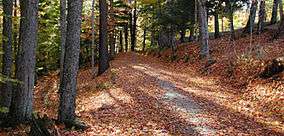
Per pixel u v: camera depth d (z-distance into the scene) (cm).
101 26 2831
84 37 4088
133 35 5922
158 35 5259
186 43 3944
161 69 2989
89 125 1241
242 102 1609
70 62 1206
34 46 1215
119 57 4500
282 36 2609
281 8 2681
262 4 3039
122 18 4600
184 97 1727
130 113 1425
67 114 1219
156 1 4162
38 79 3475
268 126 1252
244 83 1872
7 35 1655
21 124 1196
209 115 1385
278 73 1692
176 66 3209
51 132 1051
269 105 1498
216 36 3691
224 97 1731
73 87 1221
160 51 4344
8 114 1230
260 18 3025
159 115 1388
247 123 1284
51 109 1923
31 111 1240
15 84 1220
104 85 2152
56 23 3153
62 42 2216
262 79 1758
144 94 1808
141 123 1274
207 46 2780
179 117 1355
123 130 1190
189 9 3847
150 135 1138
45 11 3069
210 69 2445
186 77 2425
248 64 1994
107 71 2814
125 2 4588
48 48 3306
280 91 1557
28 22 1188
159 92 1852
